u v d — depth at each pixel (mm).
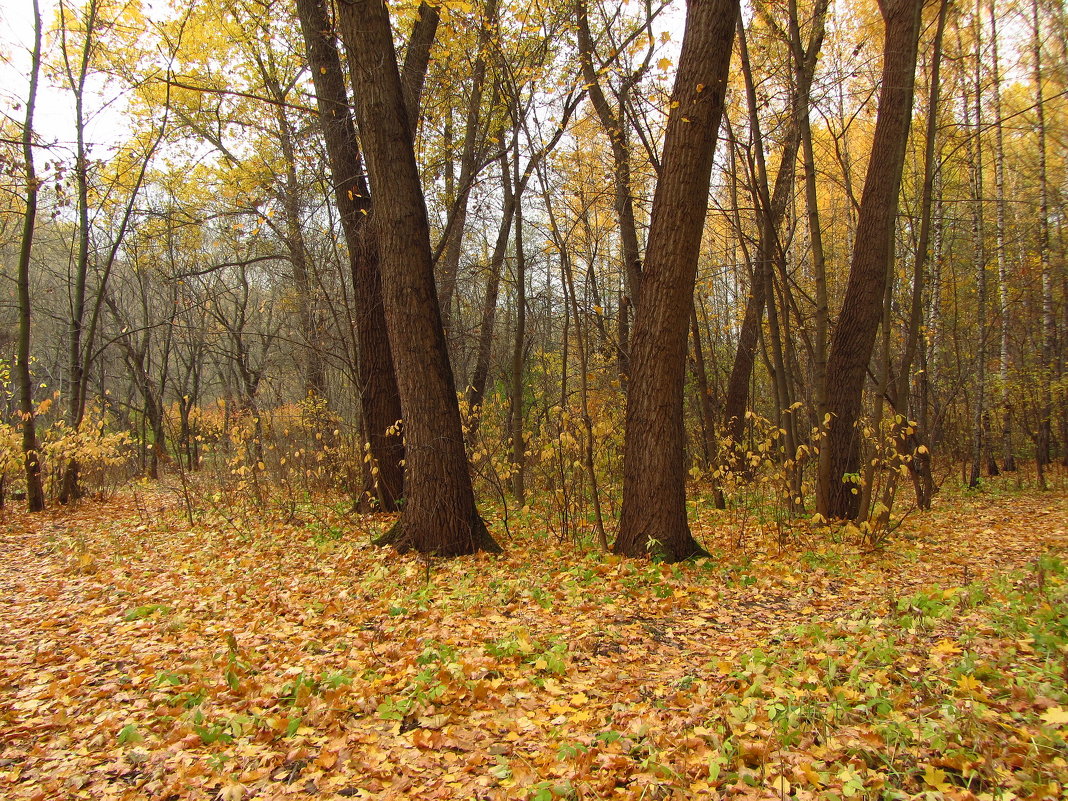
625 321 14516
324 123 11102
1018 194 19703
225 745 3627
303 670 4637
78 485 16531
